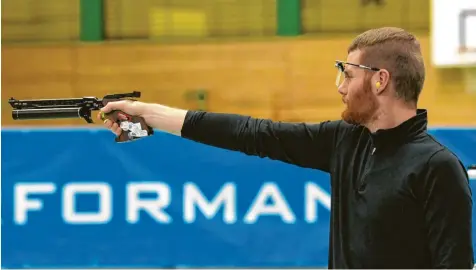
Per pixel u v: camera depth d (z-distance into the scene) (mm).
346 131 5742
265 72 12227
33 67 12344
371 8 12133
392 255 5203
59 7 12367
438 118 11945
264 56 12211
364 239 5309
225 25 12320
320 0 12148
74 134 11500
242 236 11398
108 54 12352
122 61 12352
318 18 12195
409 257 5184
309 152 5875
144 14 12383
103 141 11492
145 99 12344
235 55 12250
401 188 5184
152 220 11469
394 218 5195
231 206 11406
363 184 5391
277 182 11344
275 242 11375
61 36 12406
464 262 4980
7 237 11516
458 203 5020
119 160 11492
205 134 6004
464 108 11898
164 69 12336
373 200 5289
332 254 5695
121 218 11484
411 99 5430
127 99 6273
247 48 12219
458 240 4988
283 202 11352
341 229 5531
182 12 12352
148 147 11453
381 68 5402
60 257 11523
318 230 11312
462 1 11703
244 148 5980
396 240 5191
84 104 6172
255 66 12234
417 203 5160
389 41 5438
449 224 5012
